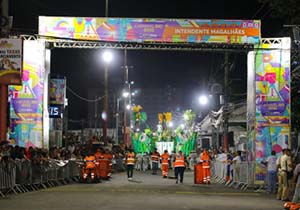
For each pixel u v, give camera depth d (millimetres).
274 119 23828
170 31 23578
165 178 31438
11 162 18688
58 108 26438
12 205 15234
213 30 23625
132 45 23953
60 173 24734
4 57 20359
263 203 17250
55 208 14508
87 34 23500
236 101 44469
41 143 23656
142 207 15016
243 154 27172
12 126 23656
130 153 30203
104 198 17641
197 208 15109
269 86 23875
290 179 18453
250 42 23703
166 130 51062
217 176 29828
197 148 45375
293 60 25359
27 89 23766
